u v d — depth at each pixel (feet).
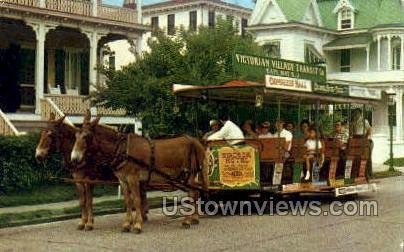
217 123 57.16
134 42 107.04
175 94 57.67
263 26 159.53
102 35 101.60
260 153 54.54
